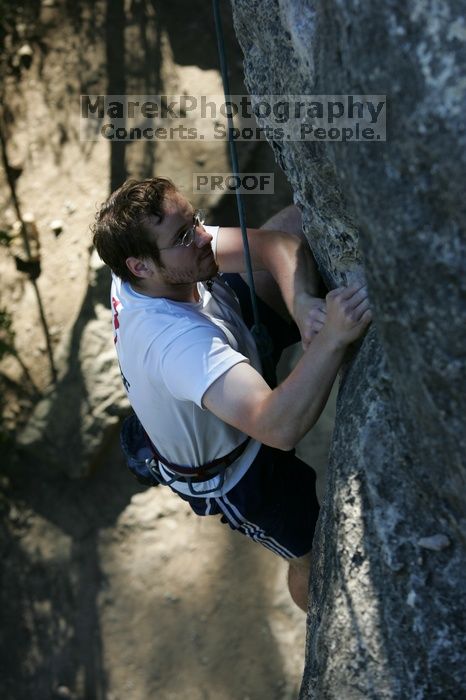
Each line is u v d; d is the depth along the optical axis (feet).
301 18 6.23
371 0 4.75
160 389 6.90
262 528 7.92
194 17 19.56
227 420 6.68
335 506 6.48
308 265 7.58
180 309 6.98
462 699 5.82
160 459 7.62
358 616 6.20
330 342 6.38
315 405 6.43
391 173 4.87
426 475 5.80
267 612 18.53
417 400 5.28
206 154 18.71
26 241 19.33
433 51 4.54
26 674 18.83
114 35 19.58
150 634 18.66
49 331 19.12
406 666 5.98
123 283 7.18
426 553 5.97
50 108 19.56
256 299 8.17
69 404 18.81
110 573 18.95
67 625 18.94
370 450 6.22
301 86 6.39
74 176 19.26
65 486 19.31
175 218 6.77
